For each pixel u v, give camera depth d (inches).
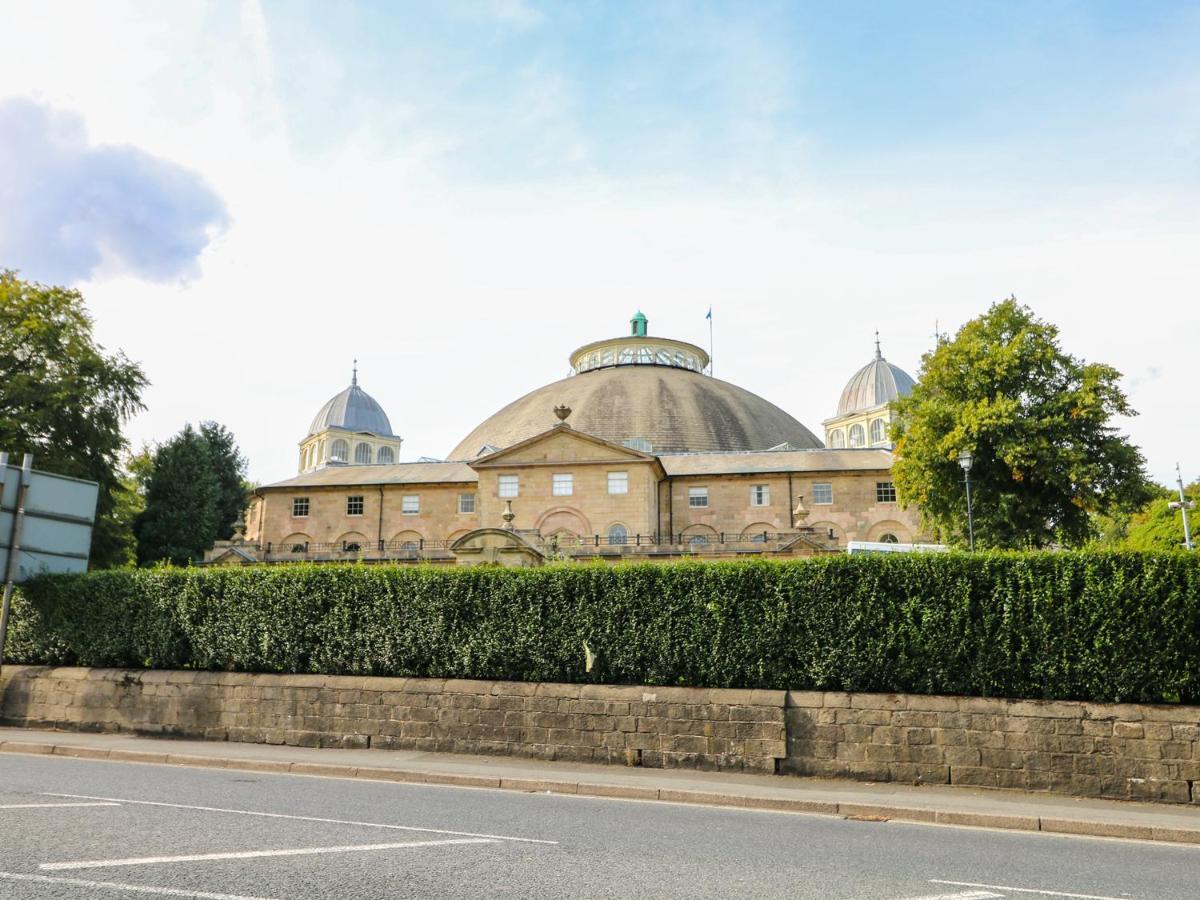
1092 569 564.7
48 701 789.9
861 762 577.6
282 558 2380.7
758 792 524.4
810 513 2417.6
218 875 294.2
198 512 2471.7
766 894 291.7
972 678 581.6
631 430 3149.6
